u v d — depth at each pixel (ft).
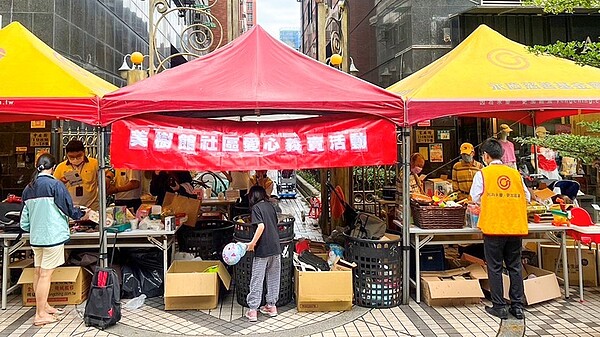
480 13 33.09
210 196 30.71
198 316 16.05
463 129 33.42
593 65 12.92
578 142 12.69
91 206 19.56
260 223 15.40
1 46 17.37
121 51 41.52
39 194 15.28
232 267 19.81
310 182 58.08
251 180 27.71
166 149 15.97
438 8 33.50
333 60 24.90
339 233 19.99
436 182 21.34
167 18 60.13
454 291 16.75
